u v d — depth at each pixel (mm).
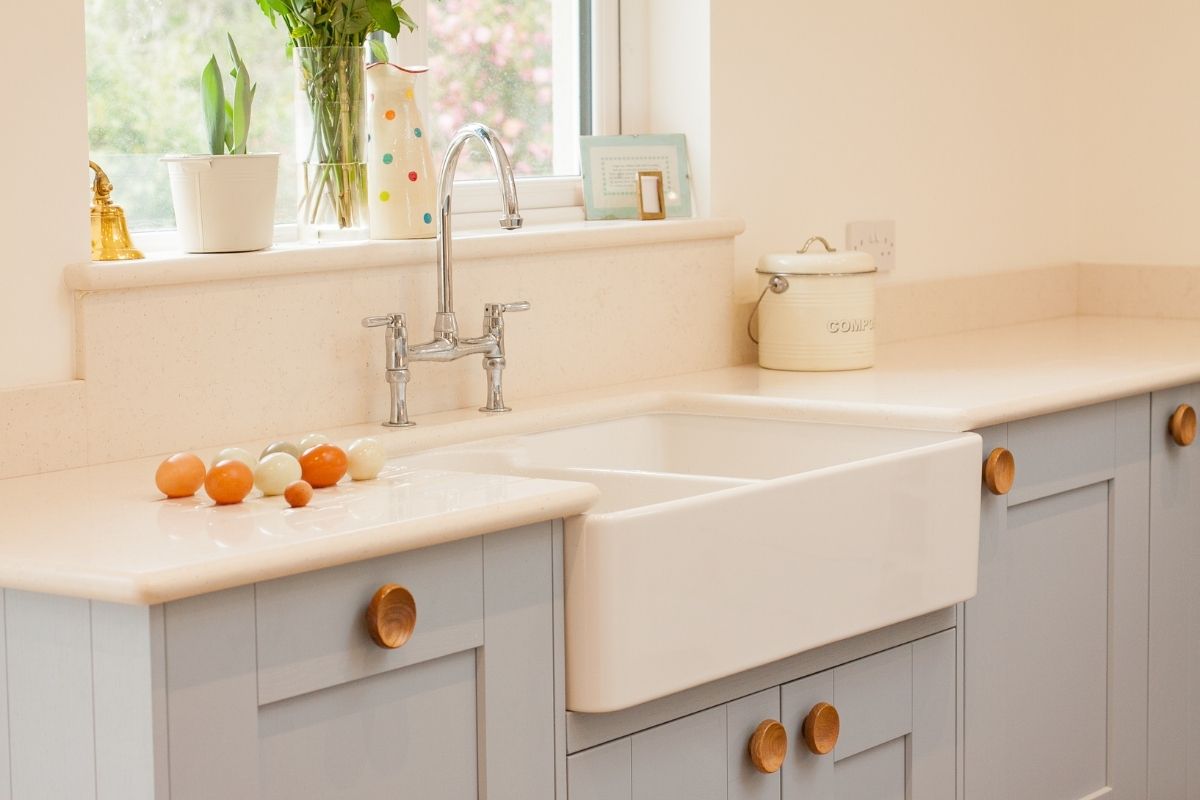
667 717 1736
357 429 2070
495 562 1558
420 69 2209
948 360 2686
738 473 2301
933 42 3090
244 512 1530
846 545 1864
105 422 1856
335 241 2137
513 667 1584
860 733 1990
